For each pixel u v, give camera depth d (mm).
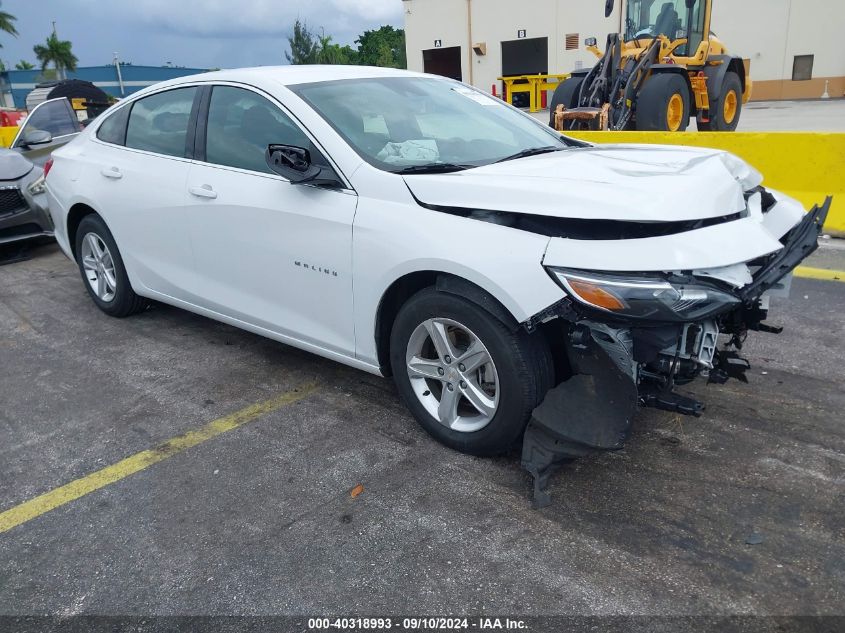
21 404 3855
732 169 3207
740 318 3102
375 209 3084
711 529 2600
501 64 33438
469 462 3088
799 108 23594
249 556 2570
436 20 34156
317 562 2521
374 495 2891
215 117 3930
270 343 4590
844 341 4234
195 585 2439
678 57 11836
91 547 2658
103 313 5305
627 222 2562
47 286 6141
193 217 3975
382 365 3340
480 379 3004
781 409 3461
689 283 2539
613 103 10609
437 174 3086
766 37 28484
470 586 2373
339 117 3434
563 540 2572
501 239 2703
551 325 2855
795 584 2318
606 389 2693
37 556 2621
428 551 2549
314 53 46500
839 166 6316
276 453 3250
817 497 2760
